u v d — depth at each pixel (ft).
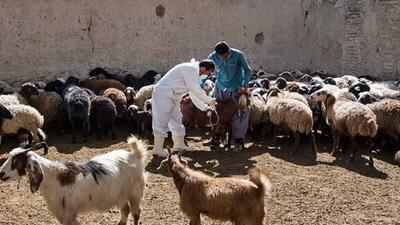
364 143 37.40
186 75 32.76
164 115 33.12
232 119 35.35
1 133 33.88
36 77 55.16
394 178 30.55
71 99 37.45
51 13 55.11
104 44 57.82
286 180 29.53
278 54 65.31
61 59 56.13
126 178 20.89
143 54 59.57
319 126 41.47
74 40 56.49
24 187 27.61
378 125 36.19
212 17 61.93
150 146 36.50
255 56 64.39
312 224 23.70
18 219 23.59
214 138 36.06
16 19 53.67
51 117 39.52
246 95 35.06
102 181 19.89
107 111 38.01
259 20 64.03
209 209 19.99
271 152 35.68
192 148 36.35
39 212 24.44
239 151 35.70
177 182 20.86
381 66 57.82
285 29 65.16
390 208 25.80
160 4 59.47
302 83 47.50
